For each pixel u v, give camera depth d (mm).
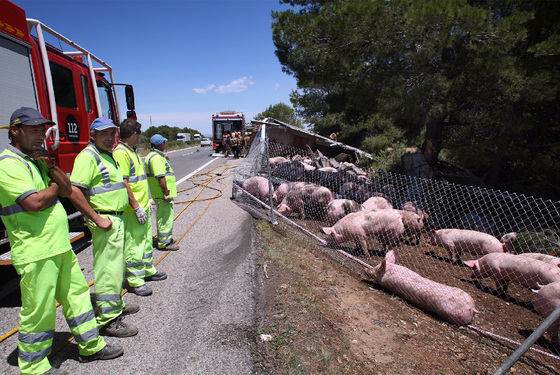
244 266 4891
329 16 9125
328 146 15328
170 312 3730
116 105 7516
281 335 3344
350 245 6711
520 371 3568
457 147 9812
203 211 8359
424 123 9469
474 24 7797
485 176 10922
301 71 11742
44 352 2594
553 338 4172
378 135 21188
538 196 9516
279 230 6969
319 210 8125
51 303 2562
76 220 5508
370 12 8328
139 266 4102
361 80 9820
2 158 2354
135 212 3887
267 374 2811
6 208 2391
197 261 5250
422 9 7898
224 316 3627
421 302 4477
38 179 2504
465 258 6590
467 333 4152
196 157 25125
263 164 10875
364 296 4578
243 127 28219
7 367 2816
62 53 5355
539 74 8164
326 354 3096
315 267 5277
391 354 3398
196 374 2791
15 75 4145
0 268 4449
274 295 4113
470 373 3367
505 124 8797
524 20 7855
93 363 2895
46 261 2498
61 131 5141
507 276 5125
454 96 9109
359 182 8984
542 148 9977
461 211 8898
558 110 9617
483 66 8180
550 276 4691
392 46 8742
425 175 10156
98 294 3217
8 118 4031
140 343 3180
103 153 3271
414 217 6781
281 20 10055
